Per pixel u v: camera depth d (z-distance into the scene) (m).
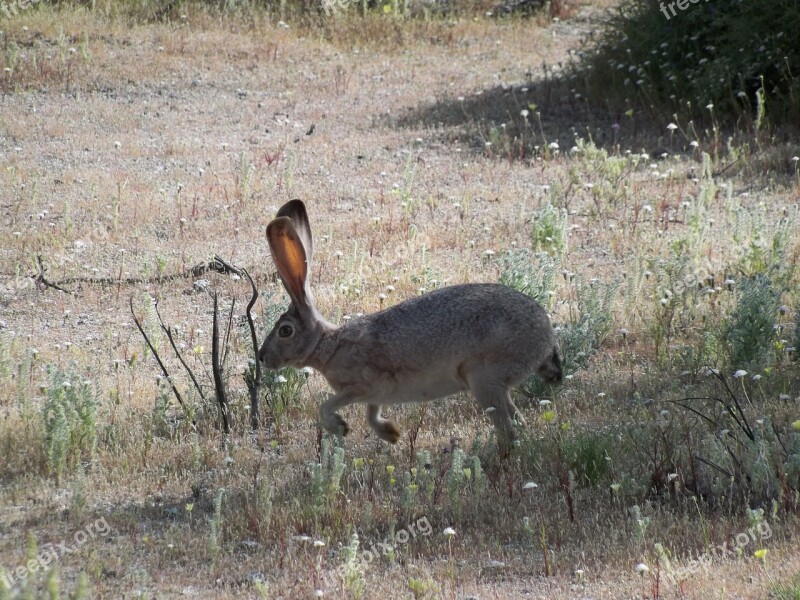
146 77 27.34
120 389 12.67
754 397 11.48
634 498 9.47
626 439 10.45
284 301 15.21
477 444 10.10
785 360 12.55
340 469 9.48
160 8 31.70
